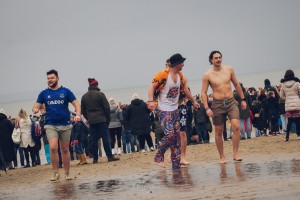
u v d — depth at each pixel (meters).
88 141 24.33
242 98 13.98
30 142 24.14
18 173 19.42
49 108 14.16
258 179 9.80
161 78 12.81
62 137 14.28
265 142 19.94
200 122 25.62
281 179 9.48
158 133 23.41
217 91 13.73
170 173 12.55
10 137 23.78
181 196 8.88
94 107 19.70
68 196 10.69
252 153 15.77
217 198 8.28
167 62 13.16
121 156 22.36
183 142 14.15
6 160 23.64
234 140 13.91
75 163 21.77
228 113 13.75
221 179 10.38
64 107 14.21
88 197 10.20
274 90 26.34
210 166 13.12
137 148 26.38
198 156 17.00
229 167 12.40
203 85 13.86
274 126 26.34
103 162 19.84
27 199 10.98
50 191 11.98
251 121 26.64
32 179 16.02
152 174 12.91
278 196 7.86
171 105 13.06
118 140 25.27
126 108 24.39
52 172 17.84
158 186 10.47
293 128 26.23
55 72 14.12
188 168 13.20
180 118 13.95
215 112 13.73
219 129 13.74
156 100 13.12
